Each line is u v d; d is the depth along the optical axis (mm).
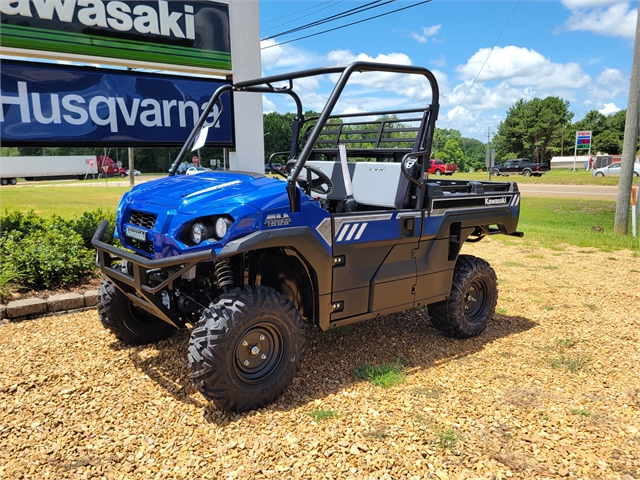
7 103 5355
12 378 3506
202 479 2494
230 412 3105
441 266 4148
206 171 4109
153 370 3693
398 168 3887
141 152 66750
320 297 3336
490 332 4789
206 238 2943
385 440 2850
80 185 28469
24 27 5312
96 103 5859
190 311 3424
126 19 5848
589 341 4570
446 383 3631
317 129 3146
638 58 10430
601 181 30656
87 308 5000
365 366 3836
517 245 9594
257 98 6984
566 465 2668
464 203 4188
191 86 6477
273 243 2969
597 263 7988
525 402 3359
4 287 5047
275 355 3225
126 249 3486
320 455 2693
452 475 2562
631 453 2795
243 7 6660
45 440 2812
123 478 2498
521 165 39688
